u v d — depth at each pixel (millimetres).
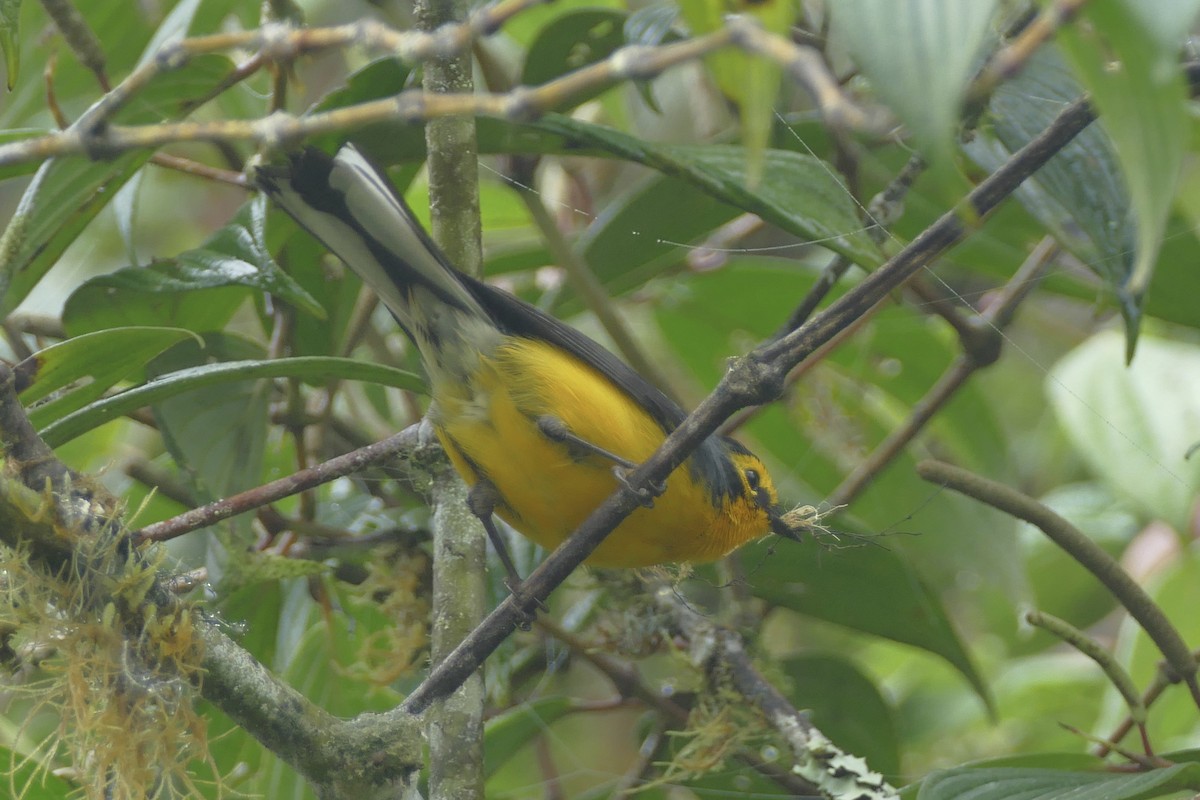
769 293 9727
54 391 5273
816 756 5859
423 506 7449
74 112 8539
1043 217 6250
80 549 4262
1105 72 2494
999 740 10211
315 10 10758
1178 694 8648
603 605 7195
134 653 4340
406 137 6566
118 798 4340
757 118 2850
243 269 5961
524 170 7129
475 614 5848
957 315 7883
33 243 5809
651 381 7164
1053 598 10922
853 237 5941
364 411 9383
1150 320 10555
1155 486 9062
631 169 10469
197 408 6586
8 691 4441
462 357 5734
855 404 10039
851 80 7215
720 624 6758
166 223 12086
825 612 7746
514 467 5773
